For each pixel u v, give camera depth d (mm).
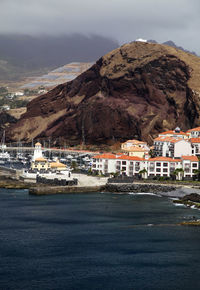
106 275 103312
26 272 104312
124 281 100312
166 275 103562
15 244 123125
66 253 116562
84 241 126312
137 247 121250
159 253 116938
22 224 144125
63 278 101500
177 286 98312
